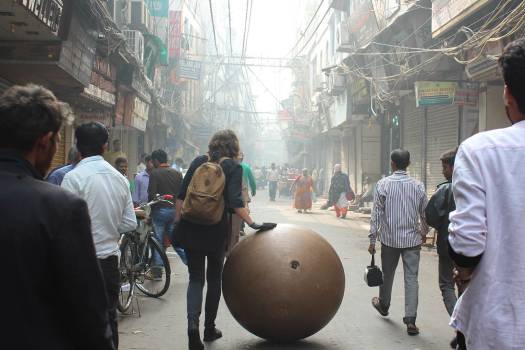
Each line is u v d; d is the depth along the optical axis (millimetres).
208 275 5012
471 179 2098
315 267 4625
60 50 8320
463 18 9961
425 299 6836
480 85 11648
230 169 4891
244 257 4727
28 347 1645
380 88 15680
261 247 4691
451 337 5250
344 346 4945
